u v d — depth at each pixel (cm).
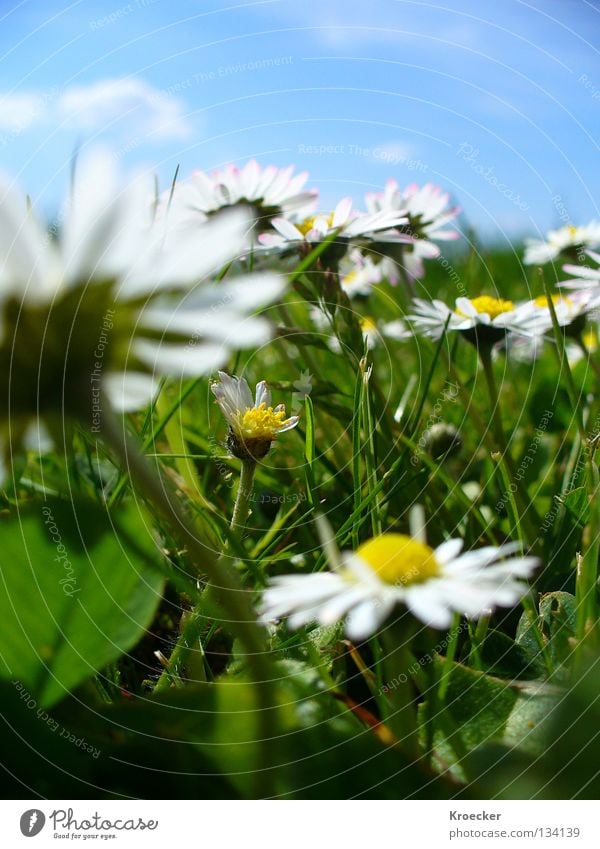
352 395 14
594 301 13
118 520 6
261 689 6
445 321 13
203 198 12
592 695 6
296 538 12
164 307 5
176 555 10
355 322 13
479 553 6
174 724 6
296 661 7
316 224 12
